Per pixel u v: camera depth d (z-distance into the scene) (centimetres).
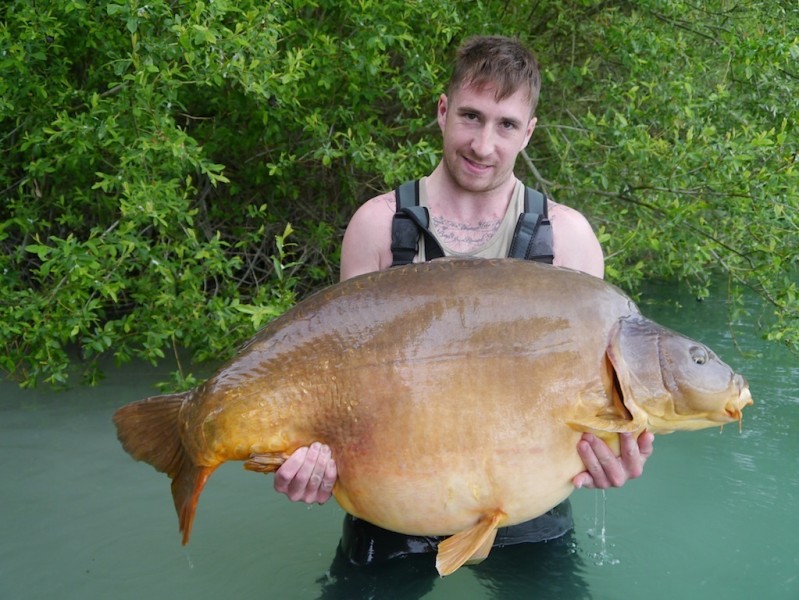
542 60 618
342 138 559
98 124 427
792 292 462
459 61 275
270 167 507
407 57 507
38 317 405
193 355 486
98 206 506
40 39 439
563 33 640
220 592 267
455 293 215
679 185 501
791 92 545
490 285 216
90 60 520
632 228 555
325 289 225
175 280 447
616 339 213
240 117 565
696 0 564
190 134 559
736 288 511
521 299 214
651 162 510
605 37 592
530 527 298
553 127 604
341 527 314
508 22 595
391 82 529
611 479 214
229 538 304
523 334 210
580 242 289
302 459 211
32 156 475
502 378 207
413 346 210
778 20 541
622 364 211
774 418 418
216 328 442
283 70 452
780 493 338
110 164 452
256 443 212
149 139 402
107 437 391
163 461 226
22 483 343
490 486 208
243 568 283
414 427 207
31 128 473
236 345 471
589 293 218
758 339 546
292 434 213
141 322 451
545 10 632
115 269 411
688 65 547
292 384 212
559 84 626
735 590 267
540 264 224
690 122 515
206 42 398
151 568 281
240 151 587
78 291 406
